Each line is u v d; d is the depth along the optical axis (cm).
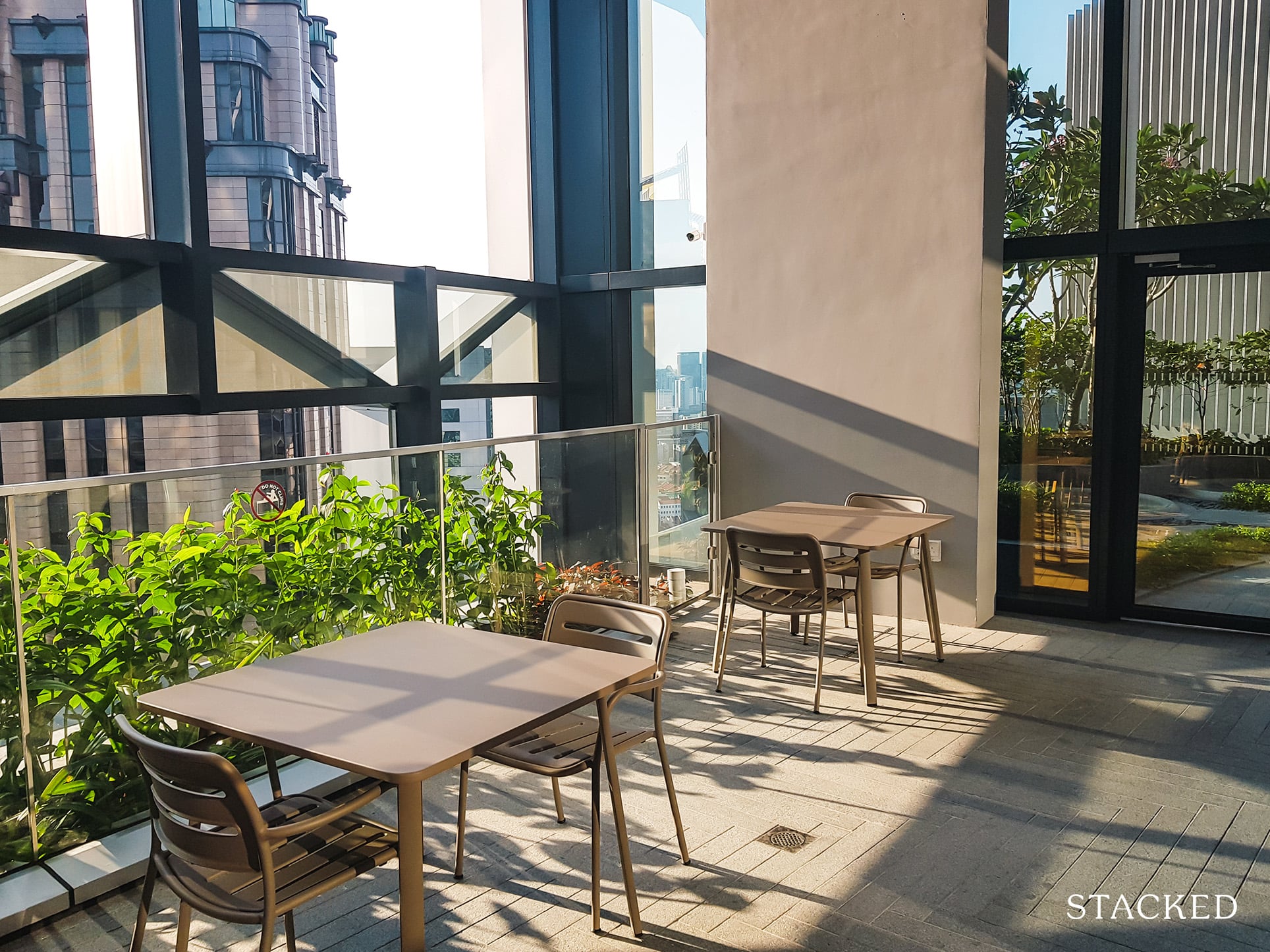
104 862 315
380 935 284
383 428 677
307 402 597
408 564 446
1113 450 601
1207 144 560
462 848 314
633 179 767
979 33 557
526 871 318
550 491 536
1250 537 572
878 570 526
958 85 567
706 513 678
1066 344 607
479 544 488
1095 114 584
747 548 491
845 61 604
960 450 588
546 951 273
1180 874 309
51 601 312
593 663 281
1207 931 277
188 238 527
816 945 273
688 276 726
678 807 344
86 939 283
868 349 614
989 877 309
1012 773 389
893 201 595
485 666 278
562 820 353
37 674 310
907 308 597
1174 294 577
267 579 379
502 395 739
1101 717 449
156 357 537
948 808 359
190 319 532
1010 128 613
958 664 531
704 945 274
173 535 344
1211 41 553
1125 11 570
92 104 514
